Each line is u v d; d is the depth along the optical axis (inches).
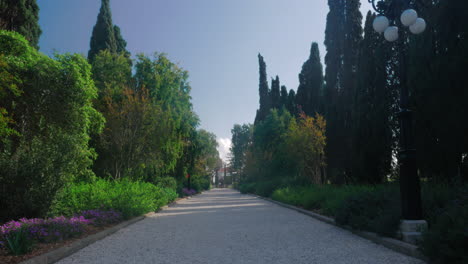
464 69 376.2
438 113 406.0
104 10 1259.8
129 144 811.4
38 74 533.3
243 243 285.6
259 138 1487.5
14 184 371.2
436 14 412.8
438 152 425.4
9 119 371.9
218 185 5113.2
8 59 486.0
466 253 179.8
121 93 876.0
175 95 1111.6
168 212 657.0
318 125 1043.3
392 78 572.1
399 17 295.6
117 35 1369.3
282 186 1048.2
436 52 424.2
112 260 226.4
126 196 525.7
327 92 901.2
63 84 568.1
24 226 279.1
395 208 295.1
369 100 598.5
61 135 453.1
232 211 639.8
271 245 273.4
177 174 1246.3
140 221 488.4
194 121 1222.3
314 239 300.0
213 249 261.1
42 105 542.3
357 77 636.1
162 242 299.0
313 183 931.3
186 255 239.8
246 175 2561.5
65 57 593.6
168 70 1058.1
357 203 368.8
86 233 331.9
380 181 584.7
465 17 380.2
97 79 972.6
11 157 399.5
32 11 801.6
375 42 610.9
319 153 998.4
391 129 568.7
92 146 835.4
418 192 264.7
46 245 260.8
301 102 1475.1
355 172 617.3
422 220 257.6
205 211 658.2
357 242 283.3
